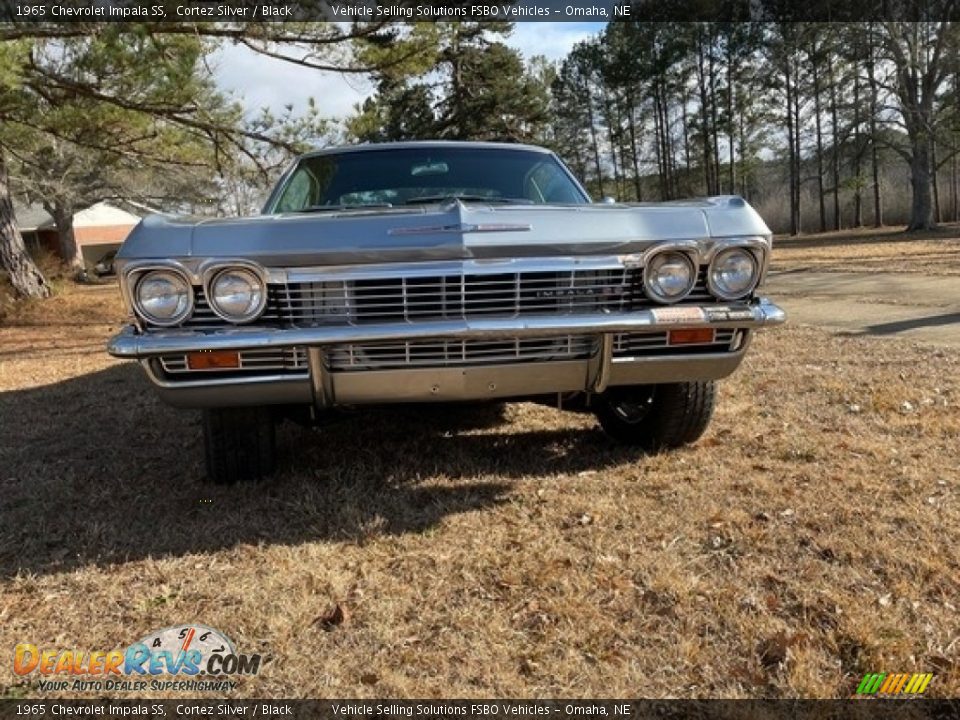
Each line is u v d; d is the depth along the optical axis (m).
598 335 2.91
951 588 2.34
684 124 45.50
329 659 2.12
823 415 4.32
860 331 7.19
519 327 2.79
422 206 3.26
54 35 9.76
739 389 5.01
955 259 14.79
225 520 3.06
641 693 1.94
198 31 9.86
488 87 35.03
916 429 3.99
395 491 3.34
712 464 3.55
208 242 2.71
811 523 2.84
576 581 2.48
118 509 3.24
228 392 2.81
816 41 36.97
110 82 10.84
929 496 3.05
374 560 2.69
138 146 13.16
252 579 2.57
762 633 2.16
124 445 4.29
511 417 4.54
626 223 2.93
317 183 4.18
